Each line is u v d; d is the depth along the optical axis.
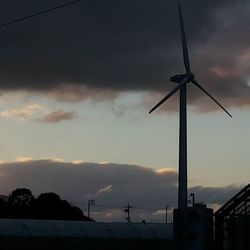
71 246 71.19
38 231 70.31
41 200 155.12
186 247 55.72
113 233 75.00
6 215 150.12
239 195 56.94
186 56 70.25
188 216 56.12
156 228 79.19
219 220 58.44
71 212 156.00
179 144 66.50
